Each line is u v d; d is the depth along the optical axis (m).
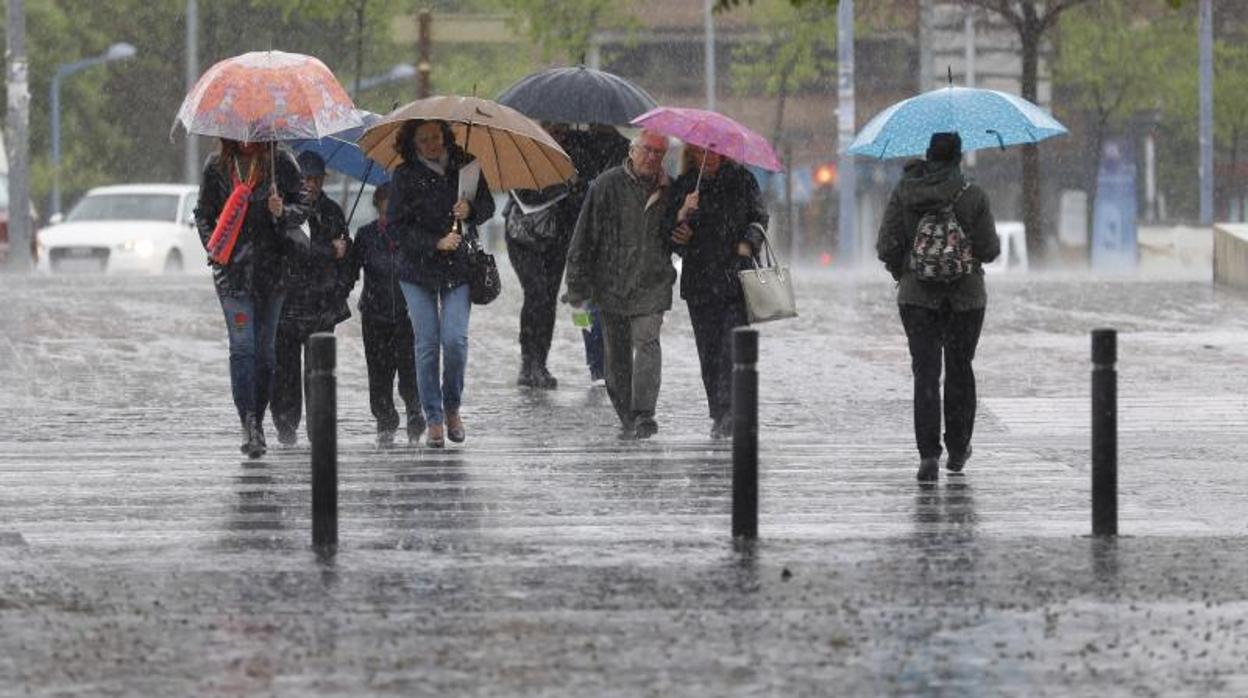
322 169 36.47
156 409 42.91
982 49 151.62
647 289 37.47
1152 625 21.89
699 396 45.09
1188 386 46.69
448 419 36.84
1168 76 142.38
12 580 24.41
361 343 55.53
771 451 36.72
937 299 32.41
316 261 36.66
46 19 148.50
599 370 46.34
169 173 154.00
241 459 35.47
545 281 45.25
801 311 64.31
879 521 28.86
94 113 152.12
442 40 141.50
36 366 49.88
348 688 19.14
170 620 22.12
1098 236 145.00
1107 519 27.55
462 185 35.59
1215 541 27.14
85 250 98.75
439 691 19.03
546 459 35.41
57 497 31.16
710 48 148.00
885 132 35.59
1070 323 60.81
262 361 34.75
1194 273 102.94
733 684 19.28
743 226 37.03
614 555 26.06
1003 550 26.41
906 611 22.56
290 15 135.88
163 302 66.75
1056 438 38.56
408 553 26.23
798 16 136.00
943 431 36.72
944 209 32.12
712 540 27.20
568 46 127.50
